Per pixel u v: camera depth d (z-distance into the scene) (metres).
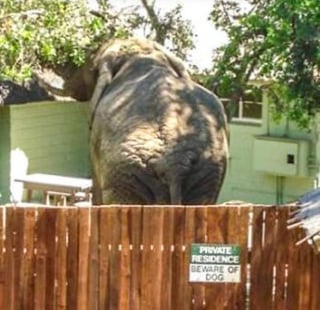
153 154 12.81
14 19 14.21
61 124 19.81
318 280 10.20
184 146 12.88
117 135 13.18
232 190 19.80
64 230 10.17
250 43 16.23
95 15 16.09
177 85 13.63
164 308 10.26
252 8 16.70
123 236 10.16
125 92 13.84
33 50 14.99
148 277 10.22
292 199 19.27
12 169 18.97
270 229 10.16
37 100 17.86
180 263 10.21
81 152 20.30
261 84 17.48
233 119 19.56
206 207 10.13
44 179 18.03
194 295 10.25
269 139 19.11
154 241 10.17
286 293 10.24
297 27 14.30
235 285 10.26
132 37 15.92
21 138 19.09
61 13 14.80
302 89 15.12
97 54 15.71
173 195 12.70
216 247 10.18
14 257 10.20
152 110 13.19
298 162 18.88
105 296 10.24
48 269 10.21
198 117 13.20
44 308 10.26
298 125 17.45
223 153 13.16
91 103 14.84
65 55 15.63
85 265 10.21
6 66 14.37
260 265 10.22
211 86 16.73
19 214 10.15
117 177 12.98
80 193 17.28
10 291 10.24
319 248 8.71
